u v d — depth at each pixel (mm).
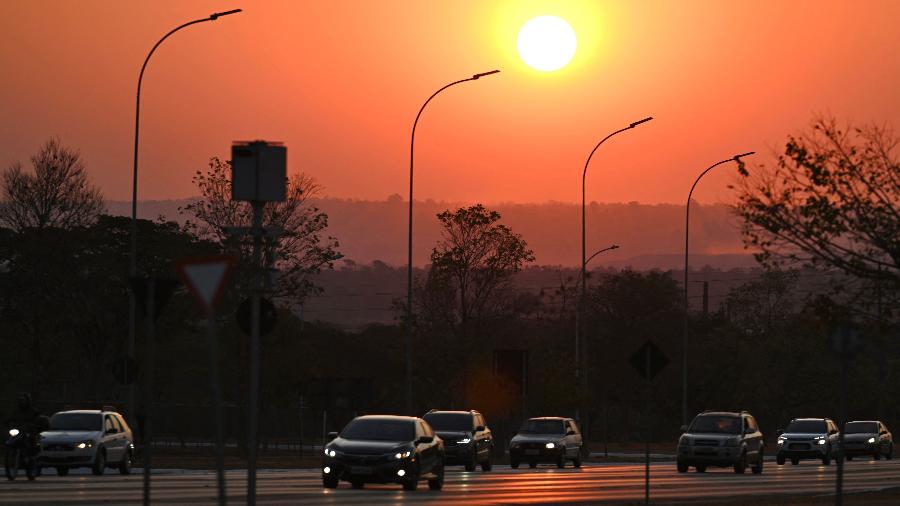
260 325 66688
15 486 94062
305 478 115938
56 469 123188
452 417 142625
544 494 96688
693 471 150375
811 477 136250
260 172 56906
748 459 144250
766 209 79750
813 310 83062
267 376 185125
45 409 178250
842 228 78375
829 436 179000
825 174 78312
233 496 85000
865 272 79188
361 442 98312
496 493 97000
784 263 80562
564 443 156750
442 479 103250
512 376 198125
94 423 116375
